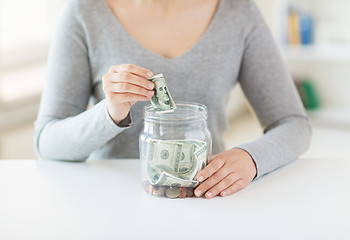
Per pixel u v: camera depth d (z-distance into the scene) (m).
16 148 2.77
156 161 1.11
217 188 1.15
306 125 1.54
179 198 1.14
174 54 1.54
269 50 1.59
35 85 2.92
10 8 2.72
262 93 1.59
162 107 1.15
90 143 1.33
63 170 1.34
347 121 3.91
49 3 2.96
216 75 1.55
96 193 1.17
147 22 1.53
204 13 1.55
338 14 4.01
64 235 0.95
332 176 1.29
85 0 1.52
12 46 2.75
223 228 0.98
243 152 1.26
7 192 1.17
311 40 4.03
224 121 1.64
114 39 1.51
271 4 4.59
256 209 1.08
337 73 4.11
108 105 1.22
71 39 1.51
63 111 1.48
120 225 1.00
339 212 1.06
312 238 0.95
